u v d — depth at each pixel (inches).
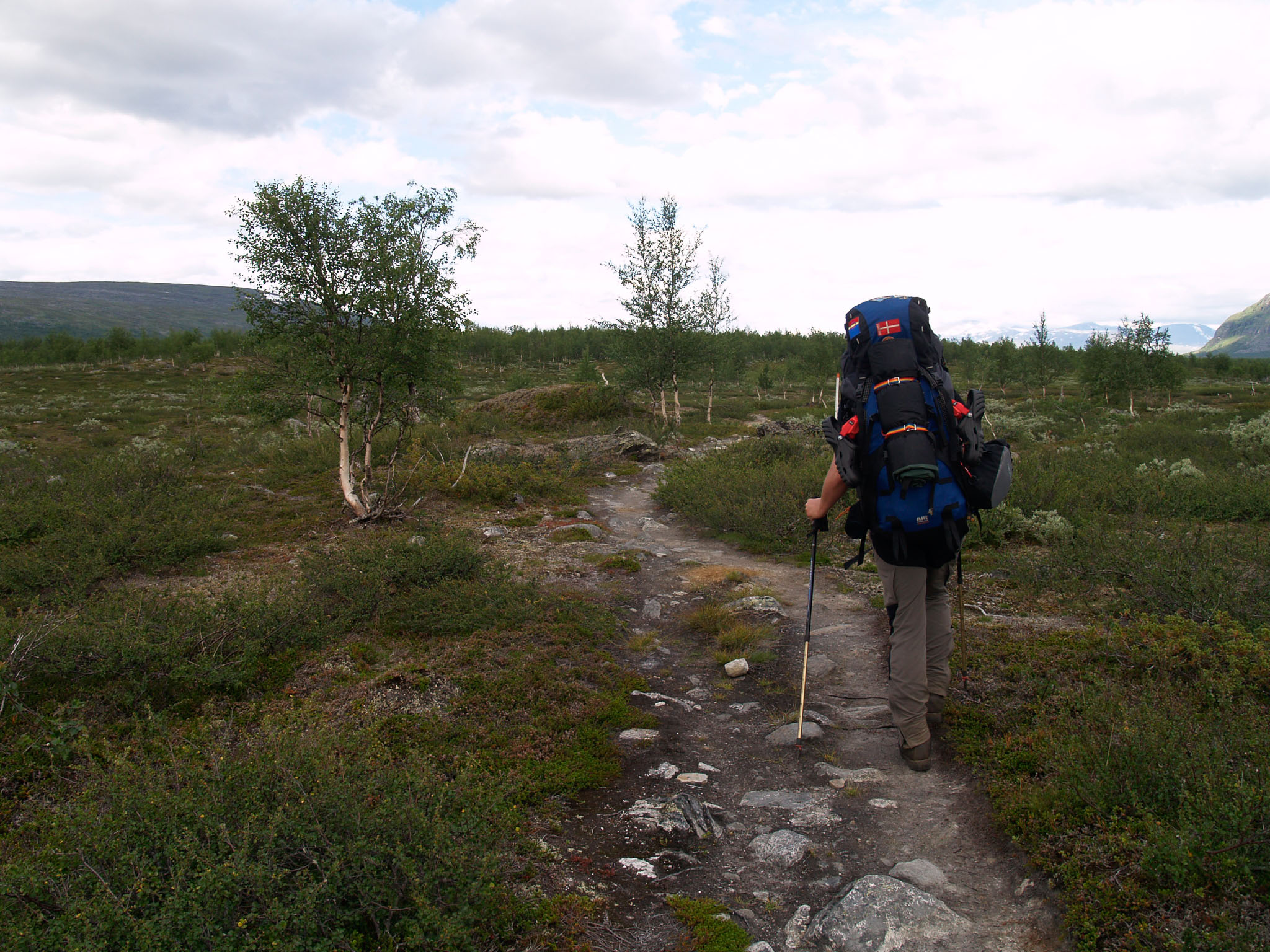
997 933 98.2
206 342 3029.0
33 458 550.6
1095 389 1539.1
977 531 329.7
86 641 176.9
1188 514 369.7
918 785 138.9
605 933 100.3
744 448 609.3
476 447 668.7
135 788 104.2
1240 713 132.0
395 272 364.2
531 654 204.5
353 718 163.6
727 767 152.4
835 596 272.1
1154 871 96.6
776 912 106.7
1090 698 145.6
